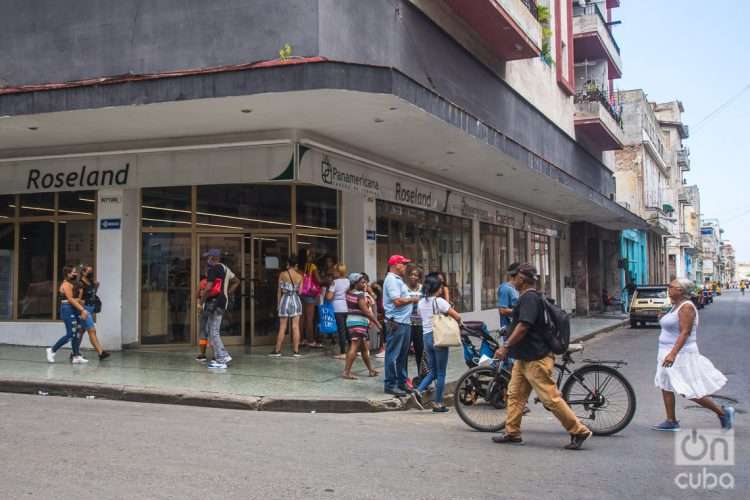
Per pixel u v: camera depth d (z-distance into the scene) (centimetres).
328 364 1147
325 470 550
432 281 869
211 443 638
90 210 1328
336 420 788
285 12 1030
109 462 560
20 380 952
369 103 977
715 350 1573
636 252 4519
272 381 973
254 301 1365
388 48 1177
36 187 1321
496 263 2211
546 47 2184
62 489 485
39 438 644
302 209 1394
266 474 534
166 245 1332
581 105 2592
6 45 1188
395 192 1494
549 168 1741
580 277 3108
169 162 1238
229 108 1004
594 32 2697
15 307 1378
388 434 704
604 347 1750
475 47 1591
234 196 1364
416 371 1155
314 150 1197
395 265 932
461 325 911
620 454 620
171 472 534
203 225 1345
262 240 1375
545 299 647
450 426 761
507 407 682
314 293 1359
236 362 1152
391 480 525
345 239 1416
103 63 1127
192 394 877
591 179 2870
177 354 1241
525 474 548
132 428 698
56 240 1349
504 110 1762
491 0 1415
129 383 938
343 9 1074
